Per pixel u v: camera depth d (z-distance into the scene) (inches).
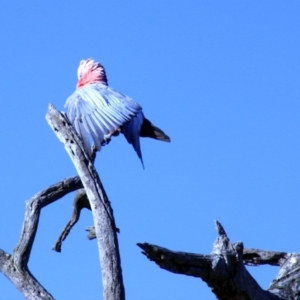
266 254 653.3
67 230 617.9
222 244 566.9
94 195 550.9
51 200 591.5
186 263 552.7
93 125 561.3
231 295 577.9
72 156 557.0
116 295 538.0
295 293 616.7
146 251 540.1
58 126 561.6
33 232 583.5
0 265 581.0
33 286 575.5
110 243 544.4
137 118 569.9
